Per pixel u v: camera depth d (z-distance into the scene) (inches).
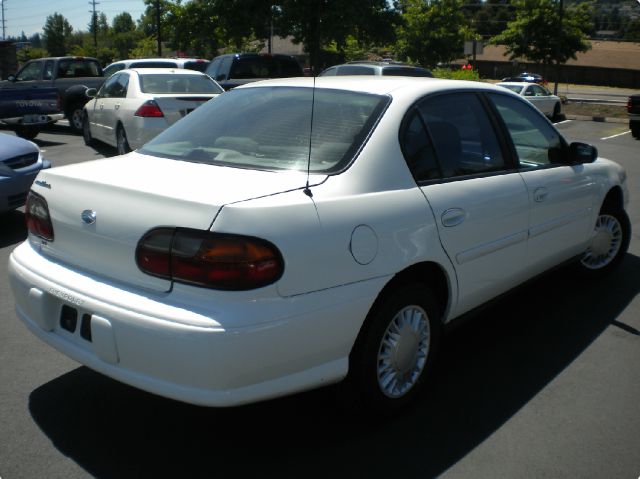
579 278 207.6
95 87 642.2
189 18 923.4
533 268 163.8
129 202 106.7
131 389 136.5
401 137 126.3
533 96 832.9
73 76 637.3
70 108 599.5
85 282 110.3
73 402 130.8
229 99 148.6
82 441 117.6
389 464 112.7
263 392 101.3
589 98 1476.4
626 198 208.7
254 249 97.3
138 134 380.8
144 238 102.7
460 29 1621.6
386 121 125.6
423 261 123.3
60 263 118.6
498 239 144.9
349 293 108.6
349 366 116.9
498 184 145.5
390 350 121.8
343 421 126.0
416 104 133.1
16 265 123.3
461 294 136.9
